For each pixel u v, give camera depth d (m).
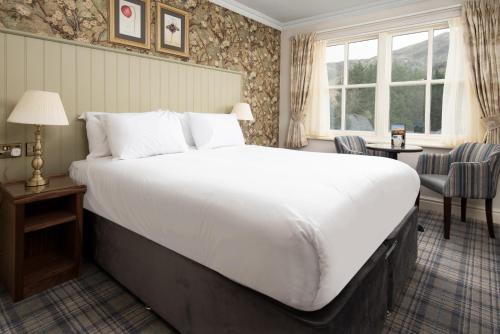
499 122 3.02
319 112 4.32
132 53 2.78
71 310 1.68
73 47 2.40
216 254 1.20
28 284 1.79
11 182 2.07
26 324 1.56
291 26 4.49
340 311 1.04
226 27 3.76
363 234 1.27
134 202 1.63
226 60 3.79
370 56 4.02
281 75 4.70
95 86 2.55
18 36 2.12
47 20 2.27
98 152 2.39
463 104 3.28
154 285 1.58
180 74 3.22
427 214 3.43
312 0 3.68
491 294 1.88
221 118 3.19
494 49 3.01
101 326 1.56
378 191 1.52
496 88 3.01
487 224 2.82
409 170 2.07
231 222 1.14
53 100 1.94
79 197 1.98
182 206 1.35
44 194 1.82
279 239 1.00
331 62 4.35
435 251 2.47
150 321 1.60
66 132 2.42
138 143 2.30
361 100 4.13
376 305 1.38
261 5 3.84
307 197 1.19
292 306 1.02
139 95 2.87
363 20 3.90
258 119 4.41
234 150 2.78
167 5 3.07
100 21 2.58
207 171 1.70
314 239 0.98
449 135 3.38
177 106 3.22
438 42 3.54
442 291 1.91
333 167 1.85
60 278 1.94
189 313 1.38
